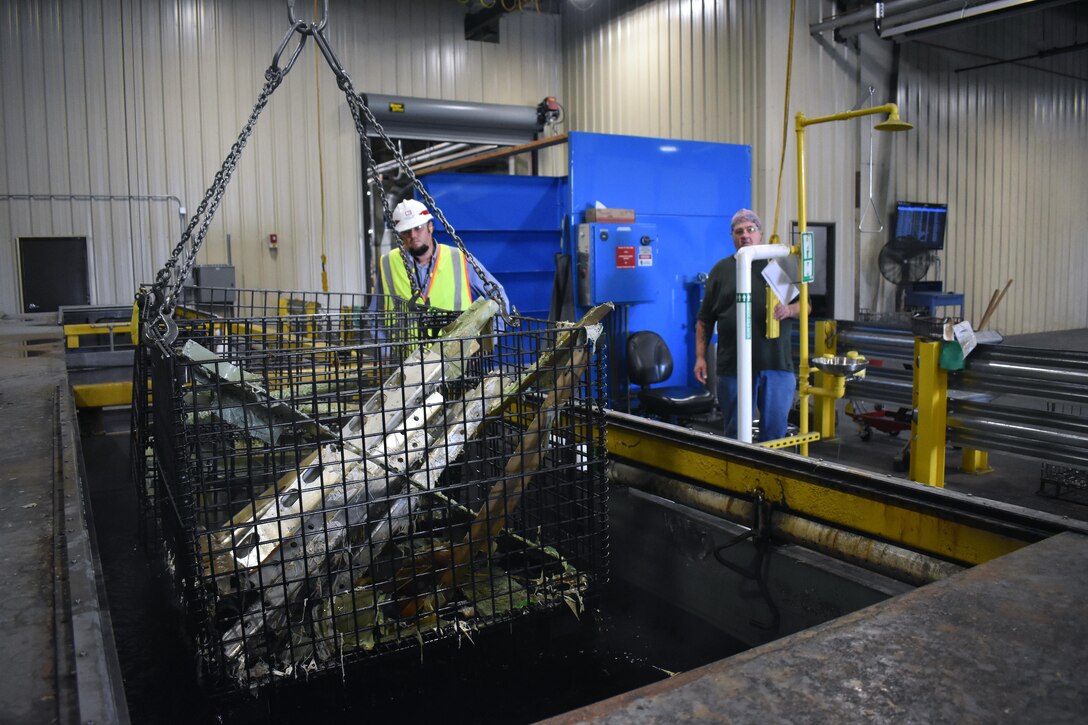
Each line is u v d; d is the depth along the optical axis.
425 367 1.83
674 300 6.15
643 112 10.46
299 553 1.63
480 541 1.76
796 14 8.88
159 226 9.72
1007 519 1.51
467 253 2.17
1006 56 11.92
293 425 1.69
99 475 3.62
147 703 1.64
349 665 1.60
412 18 10.96
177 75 9.70
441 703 1.76
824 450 5.44
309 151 10.39
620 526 2.67
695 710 0.82
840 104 9.46
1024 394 3.59
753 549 2.16
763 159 8.77
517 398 1.86
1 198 9.05
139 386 2.40
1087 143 13.92
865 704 0.82
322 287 10.53
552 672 1.87
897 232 10.29
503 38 11.56
